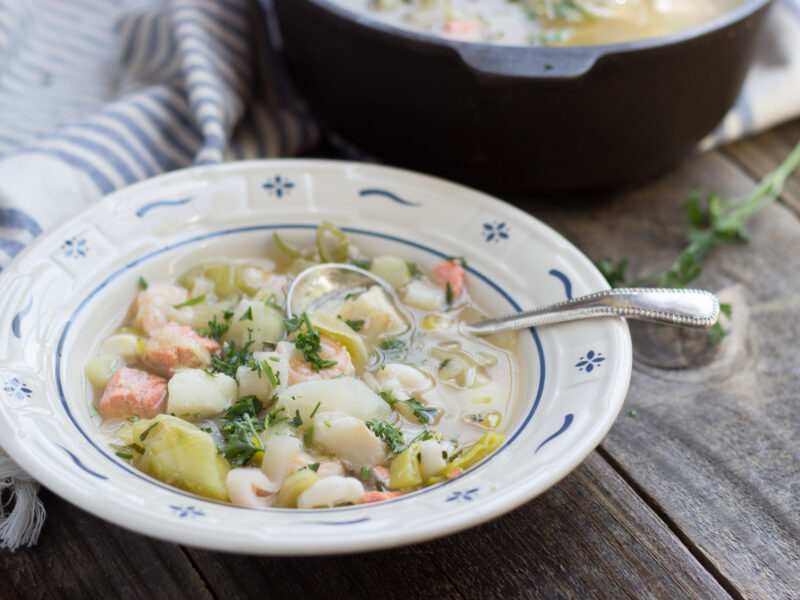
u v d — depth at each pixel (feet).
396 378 1.57
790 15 2.26
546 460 1.38
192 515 1.31
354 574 1.44
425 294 1.71
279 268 1.78
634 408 1.68
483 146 1.90
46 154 1.88
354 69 1.90
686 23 2.05
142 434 1.43
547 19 2.06
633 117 1.87
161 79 2.23
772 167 2.18
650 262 1.96
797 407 1.69
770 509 1.54
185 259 1.74
